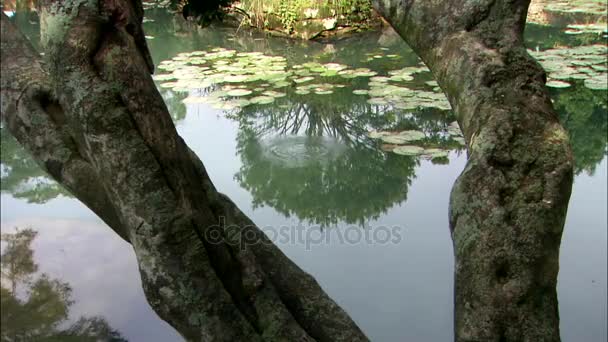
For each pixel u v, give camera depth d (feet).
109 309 8.80
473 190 3.29
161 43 24.43
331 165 13.38
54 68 3.70
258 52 22.61
